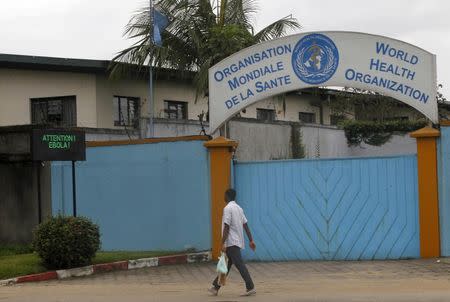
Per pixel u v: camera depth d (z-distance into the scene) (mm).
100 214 15508
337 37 13977
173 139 14859
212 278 12016
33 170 16719
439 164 13250
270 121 23156
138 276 12406
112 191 15414
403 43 13617
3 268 12344
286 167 14312
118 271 13117
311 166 14164
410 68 13578
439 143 13266
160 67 21969
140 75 23750
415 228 13484
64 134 14117
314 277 11688
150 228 15039
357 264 13156
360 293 9812
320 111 33812
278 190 14344
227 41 21797
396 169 13656
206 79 21250
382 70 13742
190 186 14656
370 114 32625
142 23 22203
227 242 10047
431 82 13461
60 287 11273
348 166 13953
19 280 11914
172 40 22531
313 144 25906
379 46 13758
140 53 21781
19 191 16938
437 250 13211
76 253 12703
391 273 11773
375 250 13711
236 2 23312
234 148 14789
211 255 14305
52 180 16125
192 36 22141
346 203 13930
